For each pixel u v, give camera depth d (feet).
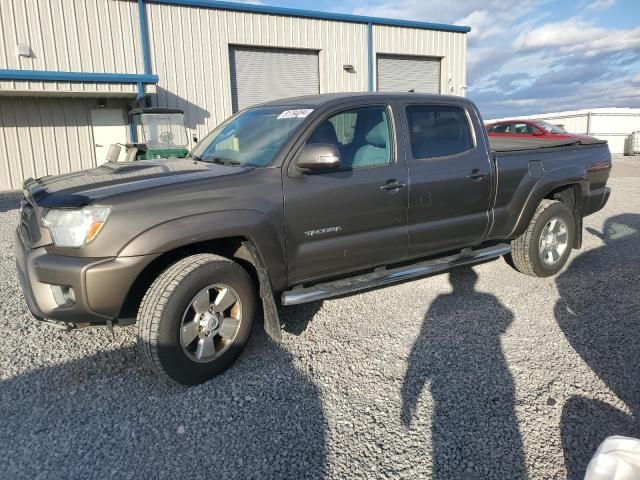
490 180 15.30
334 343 12.51
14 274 18.12
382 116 13.57
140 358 11.71
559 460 8.32
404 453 8.48
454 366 11.32
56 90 44.16
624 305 14.92
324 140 12.37
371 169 12.93
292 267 11.83
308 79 62.90
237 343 11.12
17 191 48.01
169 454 8.49
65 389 10.41
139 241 9.71
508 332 13.09
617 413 9.56
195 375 10.44
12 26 46.47
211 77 56.13
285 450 8.57
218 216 10.52
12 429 9.09
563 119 116.26
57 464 8.23
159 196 10.12
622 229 25.75
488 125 63.93
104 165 13.47
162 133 46.68
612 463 6.64
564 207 17.43
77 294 9.61
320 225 12.07
